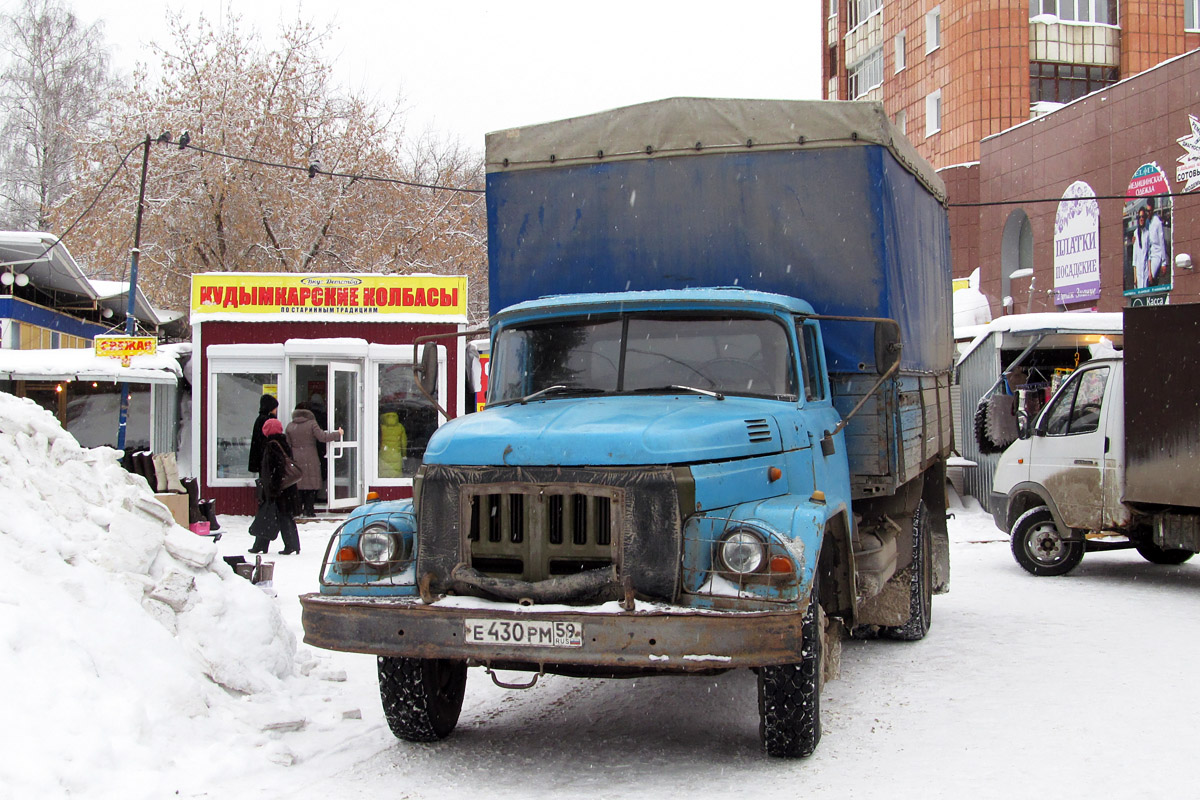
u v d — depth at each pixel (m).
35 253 21.48
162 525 6.56
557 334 6.45
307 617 5.16
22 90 42.34
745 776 5.05
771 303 6.20
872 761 5.25
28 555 5.57
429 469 5.22
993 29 35.47
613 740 5.78
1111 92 25.58
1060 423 11.74
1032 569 11.93
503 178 7.55
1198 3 36.78
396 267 31.08
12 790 4.21
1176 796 4.64
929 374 8.49
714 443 5.11
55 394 18.92
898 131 7.30
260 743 5.44
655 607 4.73
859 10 46.16
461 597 5.06
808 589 4.78
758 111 7.05
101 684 5.15
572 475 4.98
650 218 7.25
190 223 28.41
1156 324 10.57
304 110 30.14
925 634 8.48
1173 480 10.41
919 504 8.60
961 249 32.22
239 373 16.95
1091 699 6.41
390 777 5.12
